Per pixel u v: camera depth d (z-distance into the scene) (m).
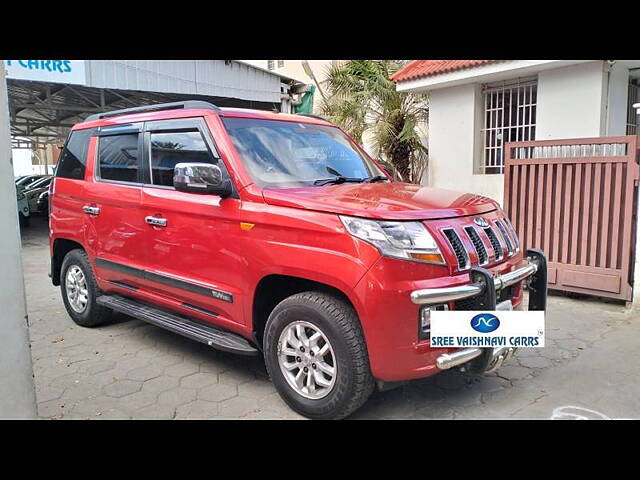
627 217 5.61
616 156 5.62
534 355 4.43
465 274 3.06
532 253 3.69
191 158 3.97
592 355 4.41
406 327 2.88
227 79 12.27
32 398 2.29
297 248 3.17
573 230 6.01
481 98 9.94
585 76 8.45
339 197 3.29
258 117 4.12
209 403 3.57
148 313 4.40
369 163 4.62
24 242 12.00
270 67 18.72
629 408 3.47
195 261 3.86
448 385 3.85
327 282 3.04
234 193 3.57
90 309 5.15
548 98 8.90
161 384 3.89
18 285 2.23
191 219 3.86
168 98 14.45
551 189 6.17
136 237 4.39
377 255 2.86
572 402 3.56
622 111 9.23
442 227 3.09
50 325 5.42
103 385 3.88
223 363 4.31
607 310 5.70
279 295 3.64
